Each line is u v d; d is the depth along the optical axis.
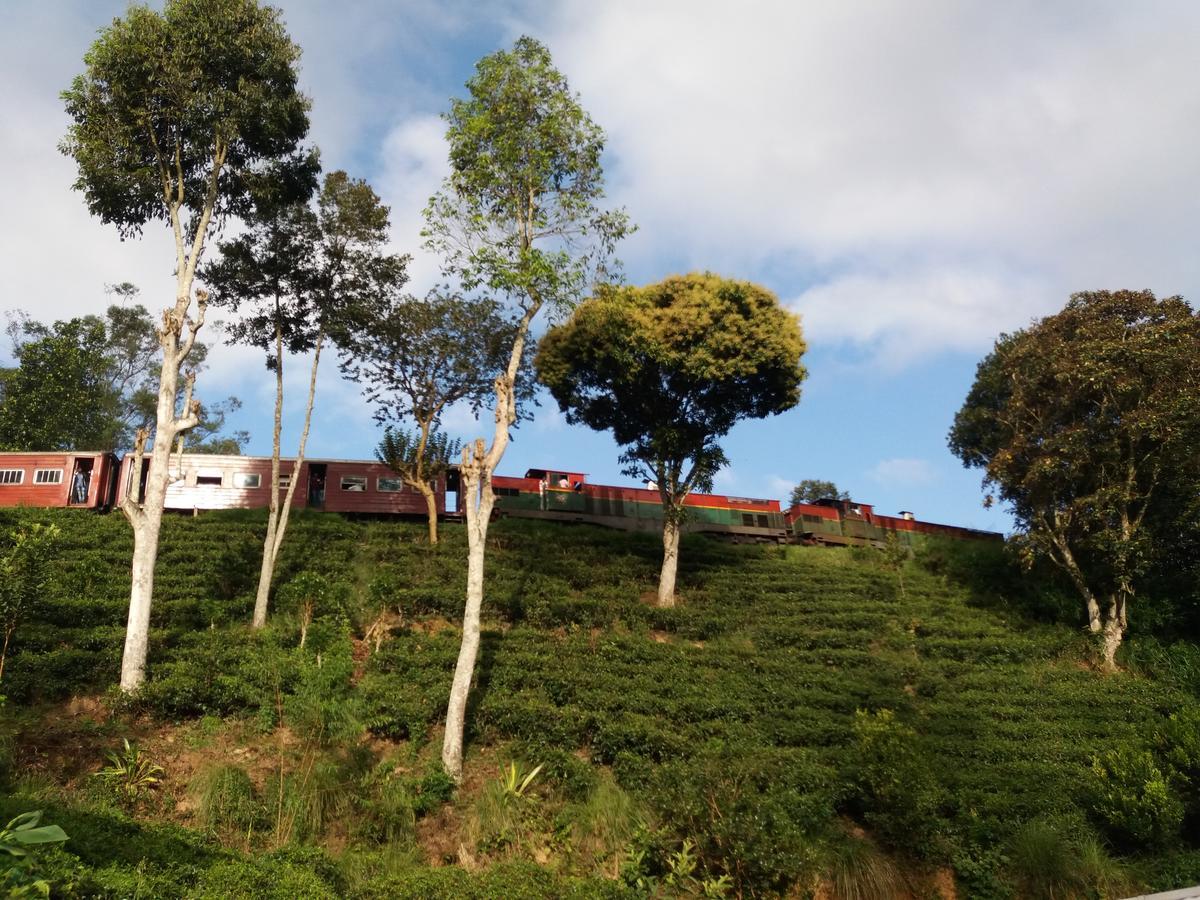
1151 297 28.41
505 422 20.22
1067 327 29.08
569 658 22.14
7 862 7.62
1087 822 17.66
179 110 21.84
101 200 21.80
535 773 16.42
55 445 40.06
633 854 14.23
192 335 21.09
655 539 33.62
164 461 19.72
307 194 25.09
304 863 12.34
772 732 19.56
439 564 27.69
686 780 15.48
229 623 22.28
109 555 25.19
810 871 14.53
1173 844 17.22
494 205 21.72
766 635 25.56
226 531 28.55
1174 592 28.03
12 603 17.23
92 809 12.81
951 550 37.22
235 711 17.66
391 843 14.40
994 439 35.84
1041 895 15.83
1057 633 27.56
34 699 17.20
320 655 18.25
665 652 23.41
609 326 27.44
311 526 29.64
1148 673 25.34
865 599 29.97
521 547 30.61
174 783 15.19
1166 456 25.70
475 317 31.09
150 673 18.33
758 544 36.38
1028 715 21.78
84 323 43.84
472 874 12.84
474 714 18.56
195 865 11.45
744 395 29.23
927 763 17.05
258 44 22.45
